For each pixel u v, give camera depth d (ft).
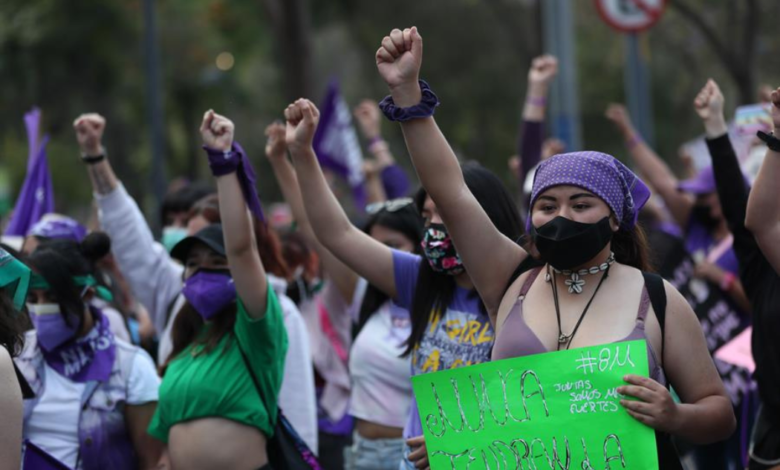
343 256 36.81
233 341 39.83
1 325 30.66
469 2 274.36
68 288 38.55
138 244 47.47
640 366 26.71
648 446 26.43
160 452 40.65
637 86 127.03
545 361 27.63
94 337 39.55
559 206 27.84
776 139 32.63
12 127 201.87
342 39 327.88
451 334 35.65
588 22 251.80
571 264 27.78
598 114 258.98
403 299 37.09
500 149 291.58
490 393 28.17
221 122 37.55
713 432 27.63
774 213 33.32
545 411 27.40
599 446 26.78
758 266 39.11
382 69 29.68
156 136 109.40
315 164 36.68
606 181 27.73
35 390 38.27
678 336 27.68
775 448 38.47
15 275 31.12
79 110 191.62
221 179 37.70
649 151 64.54
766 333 38.27
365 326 46.68
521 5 272.72
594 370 27.12
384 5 265.13
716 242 60.18
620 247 29.68
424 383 28.99
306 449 40.88
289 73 179.11
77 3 175.01
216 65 223.92
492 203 35.37
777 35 196.44
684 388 27.91
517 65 280.92
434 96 29.66
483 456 27.96
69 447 38.42
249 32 220.23
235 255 38.01
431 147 29.68
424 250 35.70
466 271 33.88
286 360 44.55
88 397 38.83
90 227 61.00
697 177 61.16
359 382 46.39
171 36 215.92
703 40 209.46
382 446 45.57
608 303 27.91
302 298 55.26
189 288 40.19
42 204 58.13
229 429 39.19
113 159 212.64
